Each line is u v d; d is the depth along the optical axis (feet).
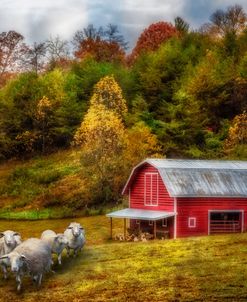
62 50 440.45
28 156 286.25
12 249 105.91
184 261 113.19
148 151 236.02
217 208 160.86
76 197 221.25
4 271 99.96
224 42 334.24
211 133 255.50
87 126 237.86
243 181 165.68
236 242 129.70
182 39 360.48
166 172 158.92
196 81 271.90
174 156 242.78
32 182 246.88
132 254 120.26
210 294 92.38
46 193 231.09
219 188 160.76
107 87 261.85
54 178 244.42
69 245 116.88
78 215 204.03
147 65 319.27
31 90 307.99
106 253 121.49
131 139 233.14
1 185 249.75
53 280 100.94
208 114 270.87
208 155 239.09
